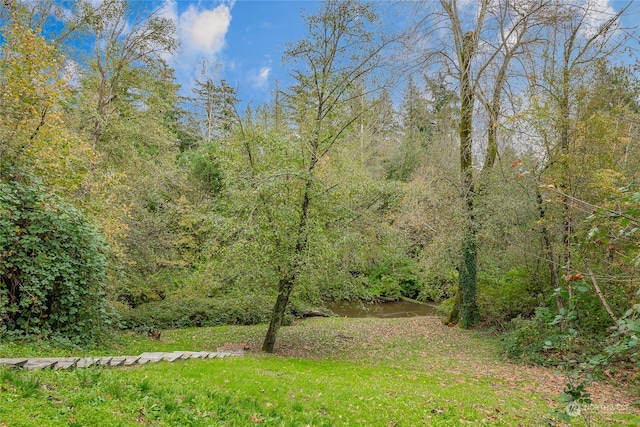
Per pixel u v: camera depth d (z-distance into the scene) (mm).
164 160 18500
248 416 4828
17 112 7758
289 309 17094
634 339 2521
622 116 11070
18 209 7398
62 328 7852
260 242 10578
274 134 11344
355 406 5953
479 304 15727
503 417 6211
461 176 15328
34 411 3428
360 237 11625
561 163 10875
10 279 7195
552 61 11453
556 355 10570
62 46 14914
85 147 9336
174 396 4770
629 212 2992
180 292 17750
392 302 23734
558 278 12594
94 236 8383
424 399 6797
